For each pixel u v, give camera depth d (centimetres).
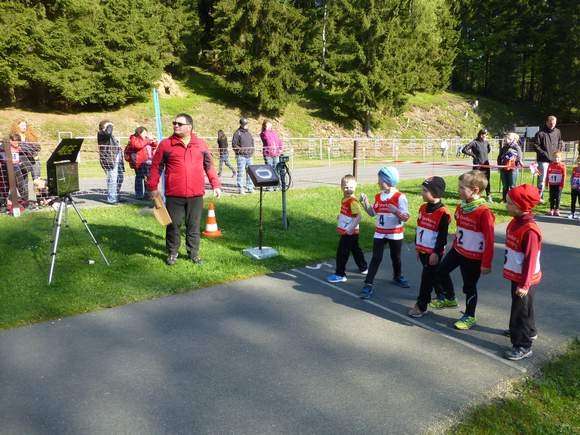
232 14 2955
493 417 300
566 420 300
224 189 1266
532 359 384
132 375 348
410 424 293
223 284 553
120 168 1042
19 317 439
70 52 2581
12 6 2456
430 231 477
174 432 283
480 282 584
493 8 5297
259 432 284
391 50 3409
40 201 934
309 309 484
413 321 460
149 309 474
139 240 706
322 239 755
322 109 3603
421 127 3953
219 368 360
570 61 4750
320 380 345
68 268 574
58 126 2472
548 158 1124
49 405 309
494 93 5269
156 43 2934
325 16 3681
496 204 1121
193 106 3072
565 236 848
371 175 1689
